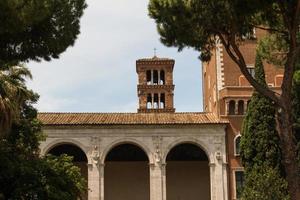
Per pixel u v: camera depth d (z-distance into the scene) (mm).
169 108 89562
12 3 25000
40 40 29094
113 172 74875
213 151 67938
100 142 67562
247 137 59094
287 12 30000
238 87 69562
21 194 42500
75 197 47562
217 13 30188
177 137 68125
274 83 72000
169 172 75125
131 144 71312
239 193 62594
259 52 40406
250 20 31484
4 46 28922
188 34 31109
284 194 50875
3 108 35312
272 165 57094
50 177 44438
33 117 47062
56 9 28703
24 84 43812
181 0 30031
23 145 45000
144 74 91938
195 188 74625
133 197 74125
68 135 67375
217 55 72812
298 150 48562
